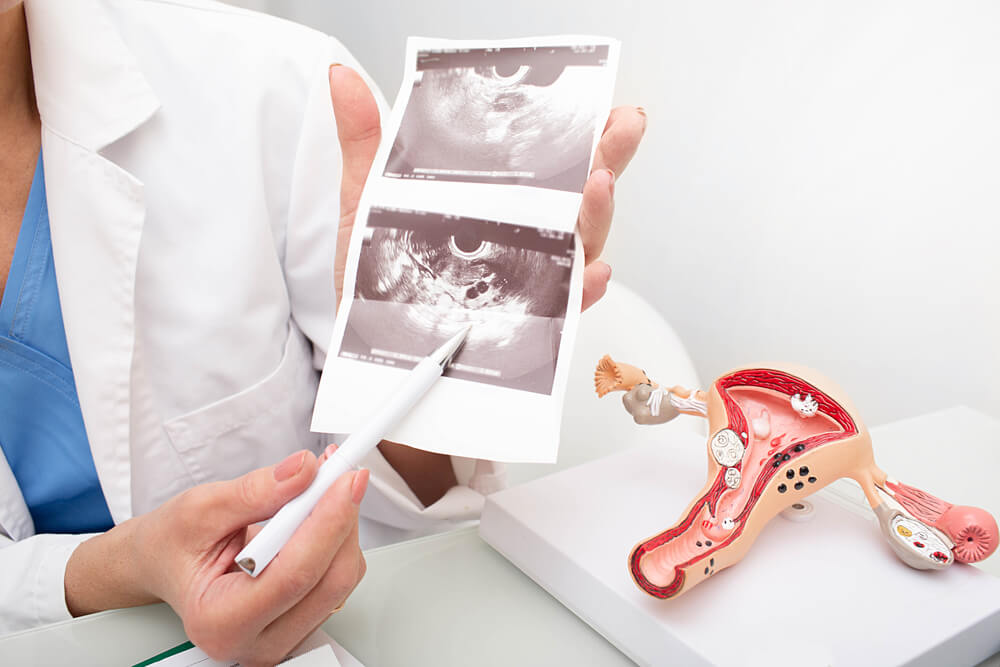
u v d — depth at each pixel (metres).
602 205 0.36
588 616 0.38
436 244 0.40
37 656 0.35
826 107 0.69
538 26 0.96
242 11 0.65
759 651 0.33
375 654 0.36
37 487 0.57
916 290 0.65
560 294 0.38
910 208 0.64
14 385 0.54
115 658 0.35
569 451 0.79
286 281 0.68
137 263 0.56
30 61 0.54
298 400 0.67
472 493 0.66
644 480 0.47
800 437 0.41
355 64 0.68
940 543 0.38
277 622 0.33
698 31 0.79
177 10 0.61
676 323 0.91
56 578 0.41
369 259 0.40
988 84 0.57
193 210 0.58
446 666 0.36
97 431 0.53
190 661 0.34
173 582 0.34
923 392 0.67
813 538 0.42
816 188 0.72
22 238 0.54
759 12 0.72
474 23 1.04
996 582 0.39
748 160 0.77
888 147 0.65
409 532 0.70
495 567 0.44
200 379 0.59
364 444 0.33
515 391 0.36
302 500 0.31
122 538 0.38
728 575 0.38
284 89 0.63
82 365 0.52
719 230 0.82
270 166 0.63
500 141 0.41
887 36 0.63
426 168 0.41
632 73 0.88
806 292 0.75
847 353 0.72
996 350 0.60
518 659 0.37
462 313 0.39
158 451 0.59
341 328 0.40
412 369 0.38
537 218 0.38
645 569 0.35
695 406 0.44
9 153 0.54
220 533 0.33
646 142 0.89
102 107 0.54
